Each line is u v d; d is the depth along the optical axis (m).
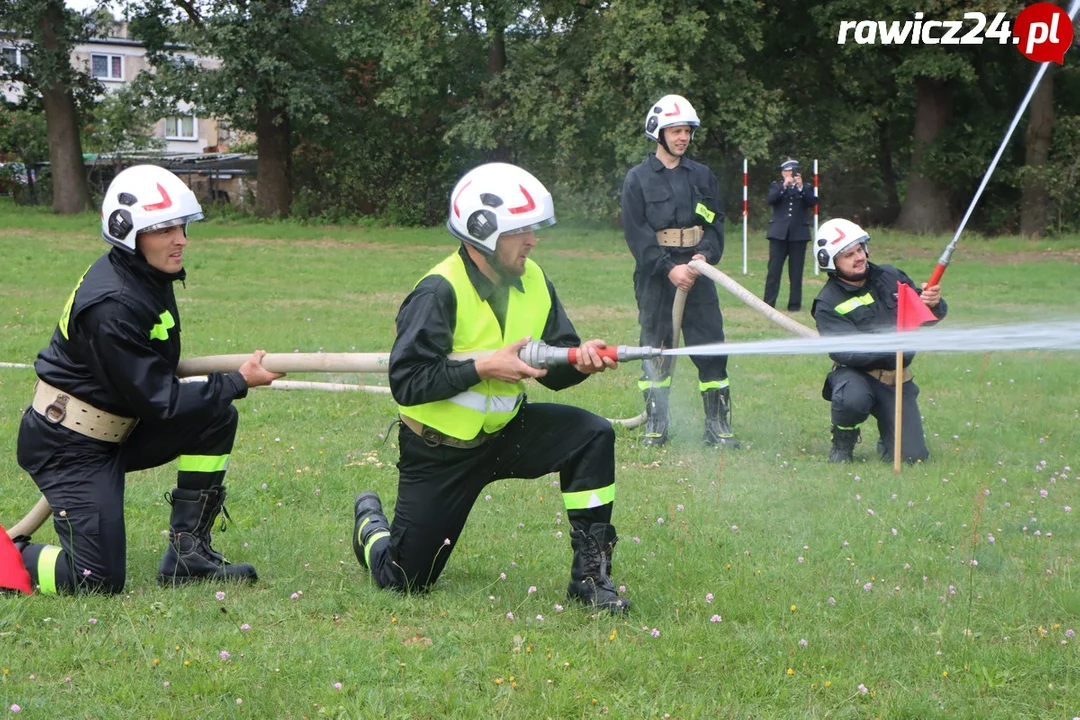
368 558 4.92
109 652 3.96
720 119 31.23
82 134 47.28
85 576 4.58
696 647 4.12
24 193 43.97
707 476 7.13
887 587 4.90
